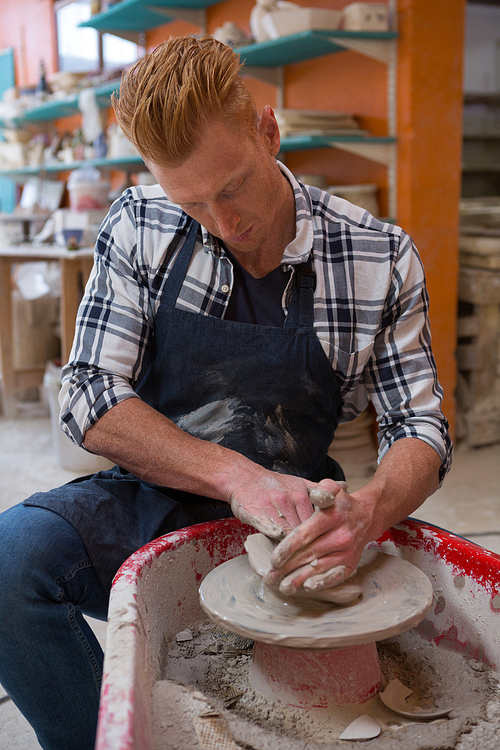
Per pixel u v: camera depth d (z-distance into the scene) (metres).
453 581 1.02
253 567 0.85
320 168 3.57
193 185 0.92
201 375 1.16
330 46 3.13
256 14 3.15
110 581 1.09
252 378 1.14
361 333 1.14
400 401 1.15
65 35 5.73
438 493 2.89
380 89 3.12
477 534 2.45
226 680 0.95
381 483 0.98
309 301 1.13
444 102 3.07
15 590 0.98
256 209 0.99
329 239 1.15
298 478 0.98
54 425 3.26
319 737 0.82
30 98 5.34
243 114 0.92
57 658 1.01
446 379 3.32
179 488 1.03
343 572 0.83
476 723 0.83
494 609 0.95
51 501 1.10
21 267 4.11
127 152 4.03
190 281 1.15
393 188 3.13
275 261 1.14
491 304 3.37
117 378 1.11
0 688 1.65
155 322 1.18
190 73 0.86
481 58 4.83
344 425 3.16
